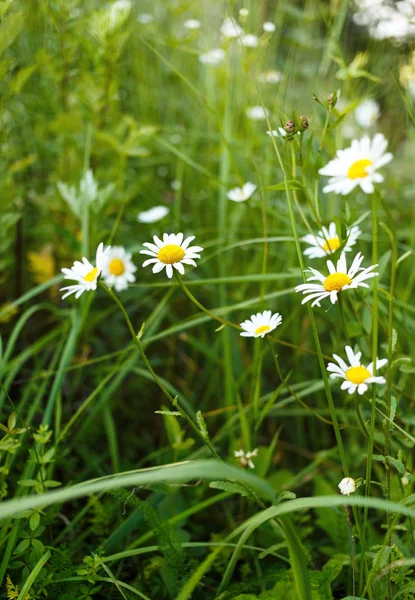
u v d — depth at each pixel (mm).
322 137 635
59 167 983
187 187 1198
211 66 1103
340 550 689
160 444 875
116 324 1000
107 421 790
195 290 1035
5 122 858
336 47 823
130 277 778
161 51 1266
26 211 1034
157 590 666
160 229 997
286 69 954
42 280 974
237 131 1152
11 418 623
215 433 886
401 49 849
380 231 1005
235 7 1132
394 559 580
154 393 935
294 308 938
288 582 607
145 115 1193
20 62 1020
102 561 607
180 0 1301
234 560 515
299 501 480
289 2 1207
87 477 800
